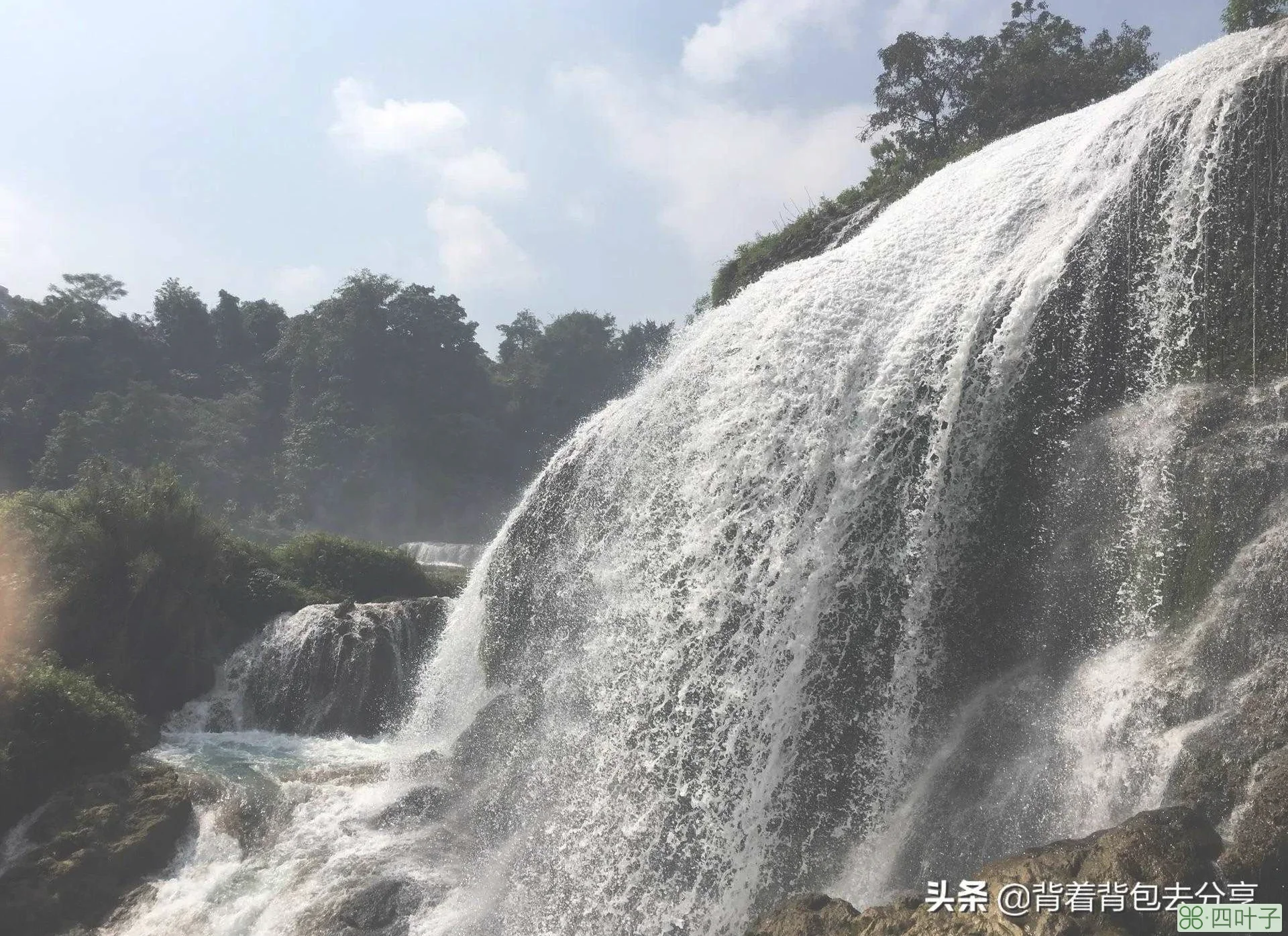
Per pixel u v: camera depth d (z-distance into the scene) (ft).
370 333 284.41
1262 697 22.25
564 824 38.99
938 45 94.32
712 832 33.01
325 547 88.69
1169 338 28.04
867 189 74.13
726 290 79.56
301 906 38.50
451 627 60.90
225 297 323.98
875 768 30.14
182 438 232.94
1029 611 28.55
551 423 328.29
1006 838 26.17
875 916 22.33
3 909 38.75
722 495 37.04
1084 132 36.55
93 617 63.31
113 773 47.60
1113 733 24.97
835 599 31.73
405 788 47.96
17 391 234.99
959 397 30.55
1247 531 24.30
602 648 42.22
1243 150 27.50
